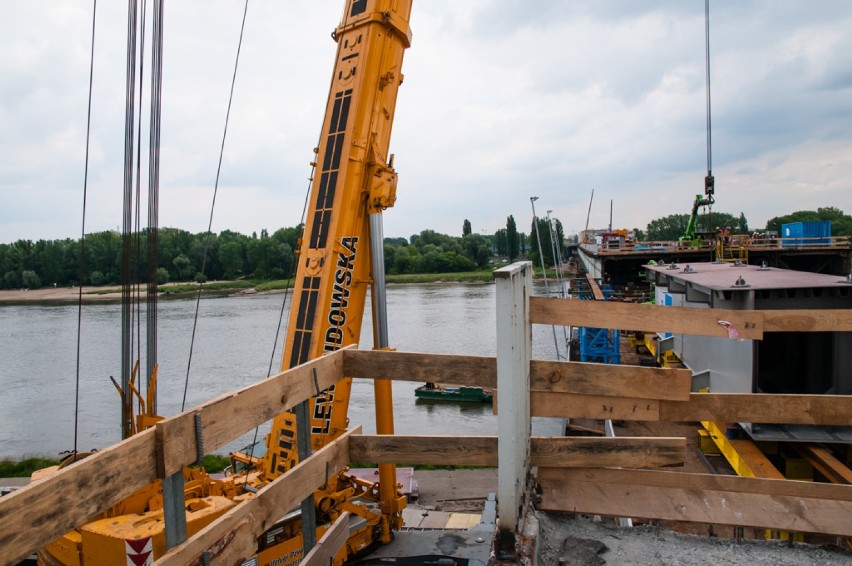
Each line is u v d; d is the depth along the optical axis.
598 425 18.53
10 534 1.73
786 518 4.33
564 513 4.65
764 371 11.19
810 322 4.12
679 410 4.23
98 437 25.98
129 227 9.13
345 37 10.13
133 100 9.25
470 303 72.94
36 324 61.88
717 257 31.25
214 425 2.65
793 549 4.32
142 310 56.94
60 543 6.50
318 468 3.64
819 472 8.95
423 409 30.00
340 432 9.53
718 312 4.20
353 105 9.75
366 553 9.87
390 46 10.18
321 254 9.65
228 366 38.72
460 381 3.90
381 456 4.16
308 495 3.49
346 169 9.65
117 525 6.28
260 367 38.25
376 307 9.98
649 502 4.43
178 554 2.40
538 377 4.32
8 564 1.73
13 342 50.06
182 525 2.50
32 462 21.05
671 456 4.27
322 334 9.53
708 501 4.41
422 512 15.29
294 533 8.97
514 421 3.60
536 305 4.33
